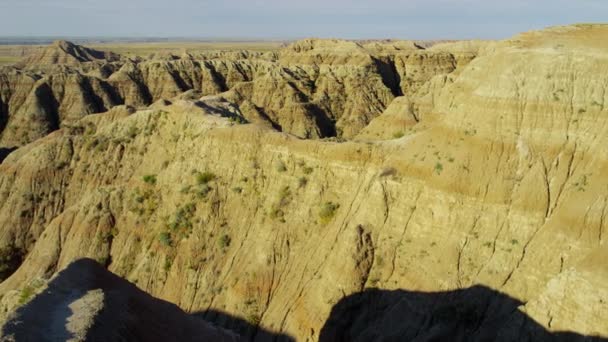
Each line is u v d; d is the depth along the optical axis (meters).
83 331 22.97
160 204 60.47
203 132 63.53
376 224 46.06
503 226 40.69
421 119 97.81
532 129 42.50
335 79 145.25
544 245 38.28
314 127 130.25
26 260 64.25
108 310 25.47
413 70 156.88
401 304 41.12
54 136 92.31
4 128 142.00
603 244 34.31
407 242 43.97
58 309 25.16
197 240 54.78
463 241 41.53
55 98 147.12
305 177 53.16
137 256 57.91
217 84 162.88
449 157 44.84
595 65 41.88
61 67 188.88
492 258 39.84
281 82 141.75
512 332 33.78
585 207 37.69
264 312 47.44
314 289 45.72
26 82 148.62
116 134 77.56
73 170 77.06
